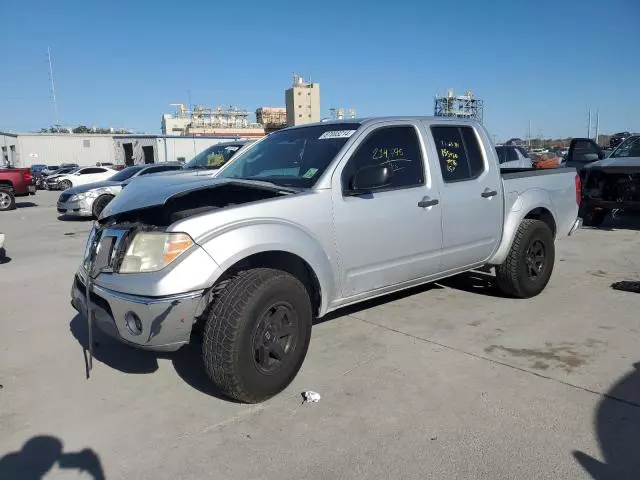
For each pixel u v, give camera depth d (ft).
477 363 13.83
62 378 13.62
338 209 13.43
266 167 15.42
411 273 15.46
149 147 172.35
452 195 16.19
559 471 9.41
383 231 14.38
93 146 187.11
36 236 37.65
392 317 17.46
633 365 13.52
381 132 14.97
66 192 48.01
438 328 16.39
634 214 41.01
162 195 13.19
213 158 38.81
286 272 12.36
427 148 15.87
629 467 9.48
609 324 16.51
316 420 11.28
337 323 16.97
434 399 12.01
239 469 9.73
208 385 13.08
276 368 12.00
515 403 11.74
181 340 11.27
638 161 33.01
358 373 13.41
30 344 15.99
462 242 16.66
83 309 12.91
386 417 11.31
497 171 17.83
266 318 11.71
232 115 377.50
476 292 20.15
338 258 13.50
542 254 19.35
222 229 11.50
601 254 27.20
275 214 12.31
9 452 10.44
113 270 11.69
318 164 13.94
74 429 11.21
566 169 21.12
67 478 9.61
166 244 11.10
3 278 24.38
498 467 9.56
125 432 11.05
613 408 11.45
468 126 17.48
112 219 13.51
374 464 9.75
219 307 11.32
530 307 18.30
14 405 12.27
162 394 12.66
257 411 11.73
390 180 13.19
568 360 13.89
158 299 10.80
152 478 9.56
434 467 9.61
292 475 9.51
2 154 198.49
